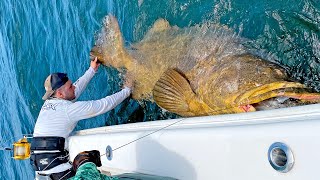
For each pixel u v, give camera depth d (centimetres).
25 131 827
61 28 808
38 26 868
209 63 482
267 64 418
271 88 378
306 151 226
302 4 467
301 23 460
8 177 841
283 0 487
